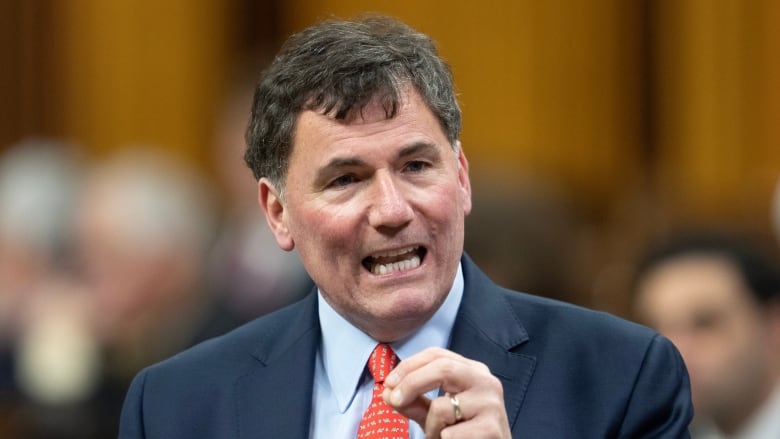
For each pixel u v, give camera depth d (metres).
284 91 8.65
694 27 22.77
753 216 20.55
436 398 7.85
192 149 24.92
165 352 17.41
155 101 25.06
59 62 25.19
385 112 8.33
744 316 12.85
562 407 8.41
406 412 7.86
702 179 22.56
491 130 23.25
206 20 25.00
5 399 18.70
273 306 16.97
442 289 8.48
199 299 18.48
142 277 18.81
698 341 12.88
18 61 25.16
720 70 22.64
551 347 8.66
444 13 23.34
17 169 23.08
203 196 21.89
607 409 8.38
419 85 8.41
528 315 8.89
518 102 23.22
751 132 22.58
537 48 23.17
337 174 8.42
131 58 25.08
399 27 8.77
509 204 13.16
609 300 14.84
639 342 8.59
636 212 20.16
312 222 8.52
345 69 8.37
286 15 24.23
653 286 13.14
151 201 19.48
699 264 12.96
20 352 19.03
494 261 12.91
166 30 25.05
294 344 9.13
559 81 23.19
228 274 17.38
